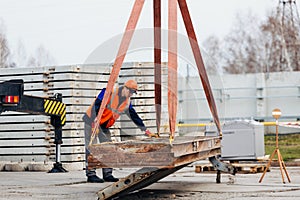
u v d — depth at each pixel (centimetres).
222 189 1268
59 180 1518
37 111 1664
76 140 1938
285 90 4022
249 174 1653
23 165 1880
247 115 4047
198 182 1433
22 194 1214
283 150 2794
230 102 4075
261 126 2031
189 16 1135
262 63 7594
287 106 4016
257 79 4044
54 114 1742
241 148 1945
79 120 1948
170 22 983
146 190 1258
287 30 6988
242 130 1944
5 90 1553
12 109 1564
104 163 976
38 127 1967
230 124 1950
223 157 1955
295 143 3350
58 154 1819
